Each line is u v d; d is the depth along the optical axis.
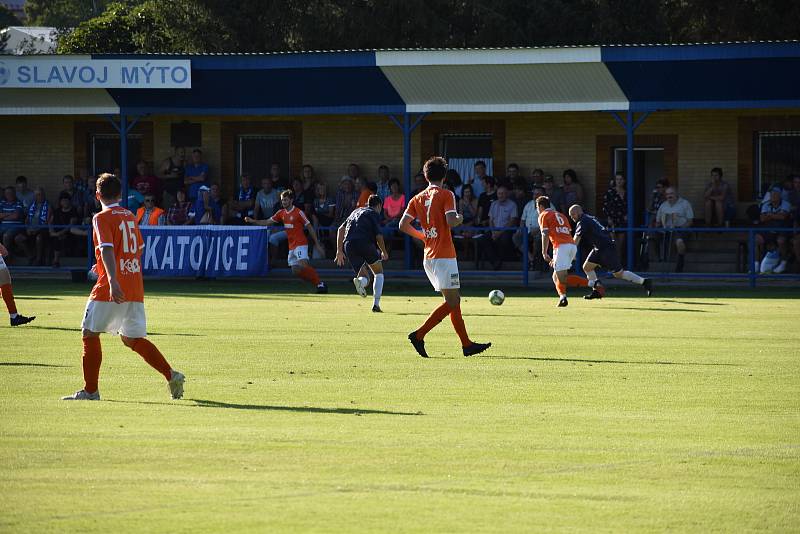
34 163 67.81
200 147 66.31
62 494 15.52
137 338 22.41
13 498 15.30
